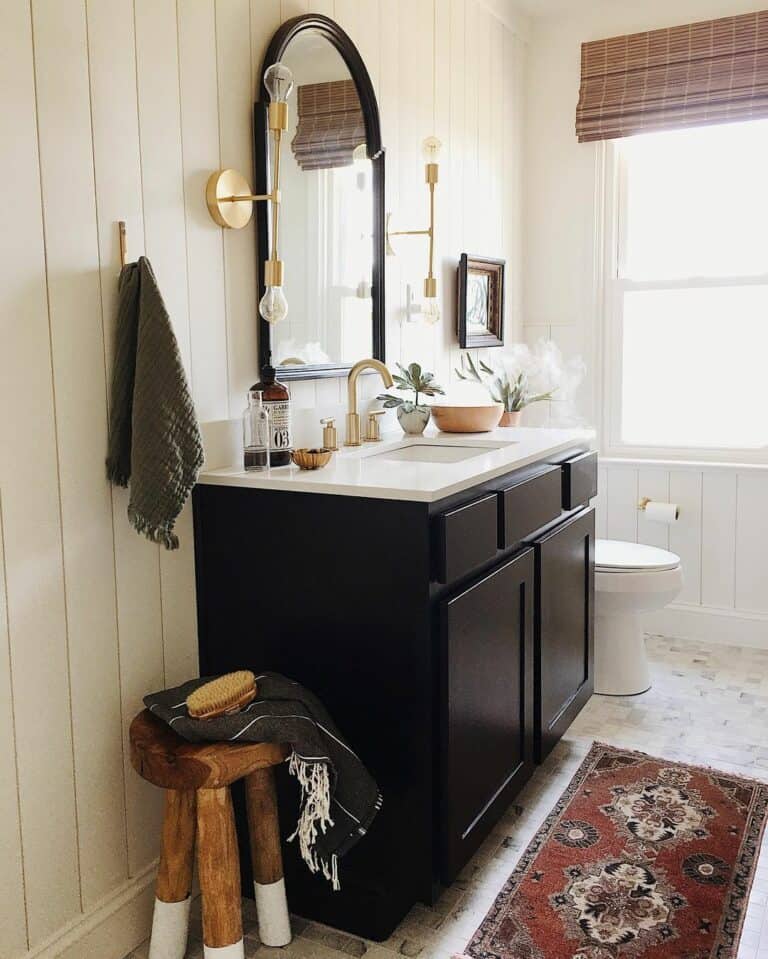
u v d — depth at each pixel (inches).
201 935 70.6
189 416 64.8
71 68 61.1
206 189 73.9
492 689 76.7
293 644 72.2
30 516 60.1
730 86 125.3
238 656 75.0
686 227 136.1
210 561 75.0
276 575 72.1
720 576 133.8
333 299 91.5
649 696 114.7
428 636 66.2
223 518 73.8
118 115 65.0
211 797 61.1
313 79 86.0
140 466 63.1
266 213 79.6
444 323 119.6
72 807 64.6
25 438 59.3
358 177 94.0
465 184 122.2
